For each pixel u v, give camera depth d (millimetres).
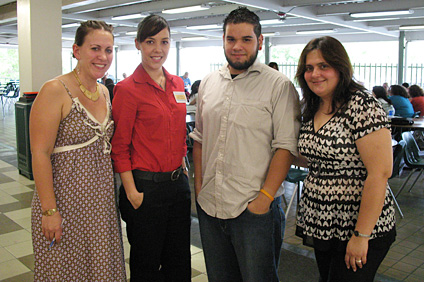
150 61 1975
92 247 1938
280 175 1795
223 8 11172
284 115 1784
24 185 5262
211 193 1948
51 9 5520
